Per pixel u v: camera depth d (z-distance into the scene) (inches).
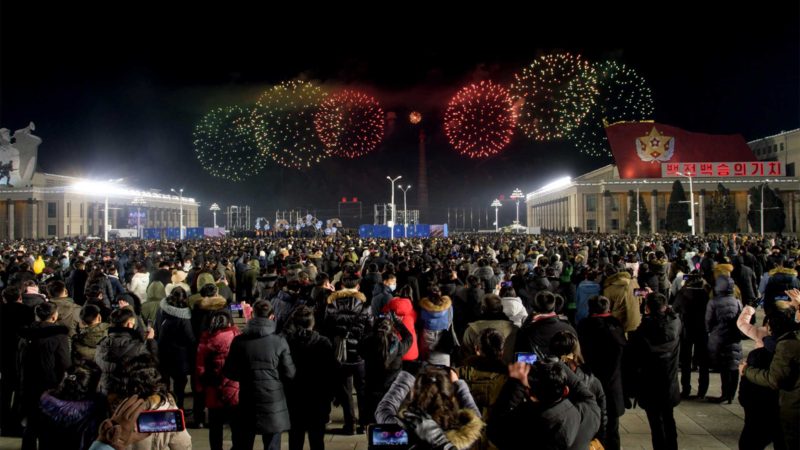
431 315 326.0
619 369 280.1
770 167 3513.8
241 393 255.6
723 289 383.2
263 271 784.9
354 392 443.8
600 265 577.3
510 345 273.9
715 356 388.5
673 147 3713.1
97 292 375.6
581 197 3750.0
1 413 340.2
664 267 589.9
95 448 149.6
